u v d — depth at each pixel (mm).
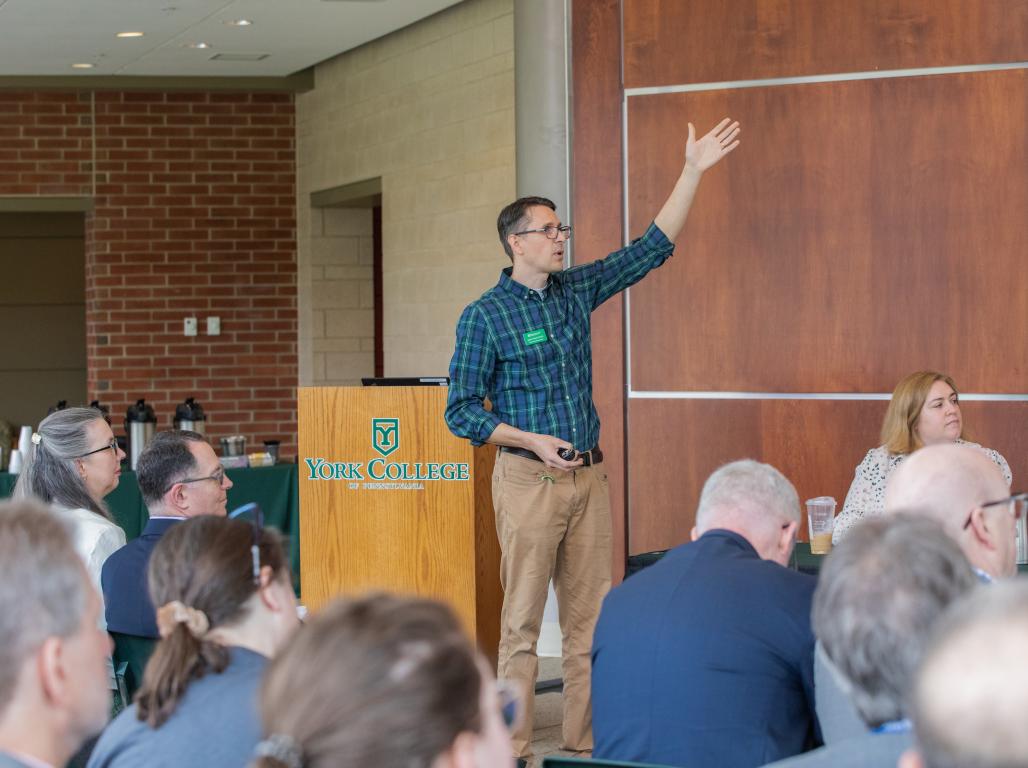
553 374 4359
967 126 5191
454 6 8633
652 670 2393
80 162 10523
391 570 4922
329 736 1141
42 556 1520
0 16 8141
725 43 5496
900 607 1639
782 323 5453
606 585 4441
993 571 2289
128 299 10570
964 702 889
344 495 4977
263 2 7969
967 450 2361
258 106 10672
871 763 1626
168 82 10219
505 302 4352
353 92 9859
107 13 8109
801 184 5414
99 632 1597
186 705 1875
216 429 10727
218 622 1979
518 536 4316
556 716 5234
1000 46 5137
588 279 4520
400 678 1155
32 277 11547
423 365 9148
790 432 5449
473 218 8523
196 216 10648
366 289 10758
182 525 2062
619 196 5664
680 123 5574
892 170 5293
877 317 5324
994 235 5164
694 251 5566
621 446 5676
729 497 2635
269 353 10797
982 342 5188
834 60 5355
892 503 2357
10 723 1491
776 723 2344
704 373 5570
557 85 5961
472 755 1182
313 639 1205
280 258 10789
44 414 11602
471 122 8523
